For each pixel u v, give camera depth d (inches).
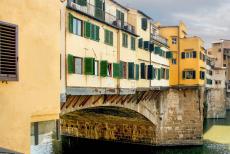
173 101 1676.9
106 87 1031.0
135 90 1256.8
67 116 1675.7
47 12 391.5
